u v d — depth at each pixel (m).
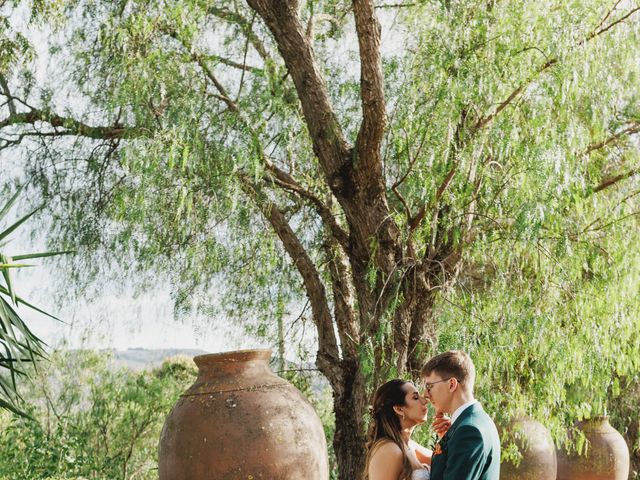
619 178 7.12
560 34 5.89
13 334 7.53
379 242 6.49
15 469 8.72
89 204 8.34
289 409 5.23
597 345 6.47
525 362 6.59
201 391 5.25
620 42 6.45
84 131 7.98
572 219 6.88
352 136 7.51
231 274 8.09
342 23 8.48
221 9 8.10
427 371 3.50
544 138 5.85
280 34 6.75
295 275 8.12
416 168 6.06
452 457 3.19
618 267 6.59
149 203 6.61
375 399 3.67
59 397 10.52
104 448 10.55
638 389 9.97
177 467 5.07
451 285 6.36
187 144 6.18
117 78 7.52
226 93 7.74
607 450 8.56
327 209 7.18
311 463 5.18
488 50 6.01
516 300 6.24
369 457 3.60
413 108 6.09
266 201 6.97
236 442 4.98
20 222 8.02
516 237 5.80
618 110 7.54
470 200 6.19
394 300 6.30
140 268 7.99
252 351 5.40
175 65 7.03
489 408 6.19
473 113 6.31
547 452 7.53
